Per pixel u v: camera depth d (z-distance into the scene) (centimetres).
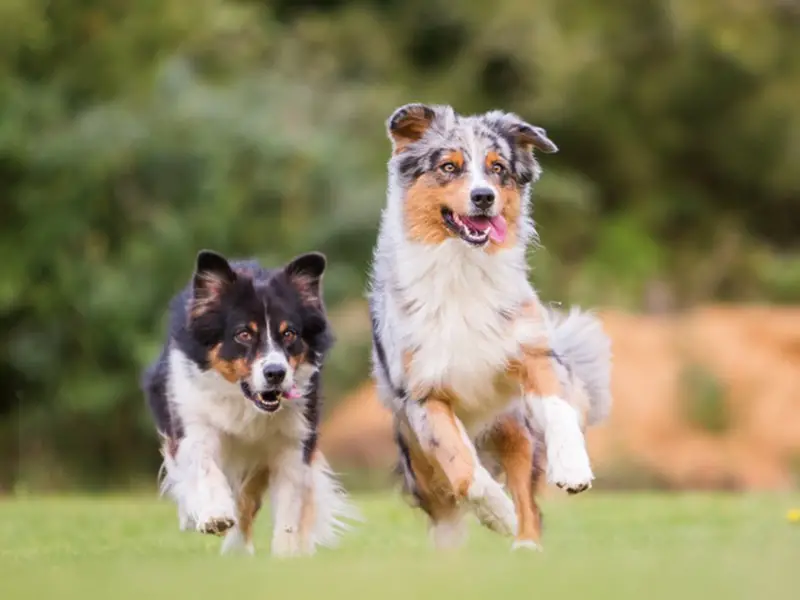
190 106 1952
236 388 737
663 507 1048
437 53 2659
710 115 2653
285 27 2556
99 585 509
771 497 1228
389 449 1756
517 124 748
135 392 1805
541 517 743
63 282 1827
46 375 1834
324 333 775
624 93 2612
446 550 717
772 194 2716
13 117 1862
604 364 795
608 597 459
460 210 707
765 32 2577
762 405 1816
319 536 761
